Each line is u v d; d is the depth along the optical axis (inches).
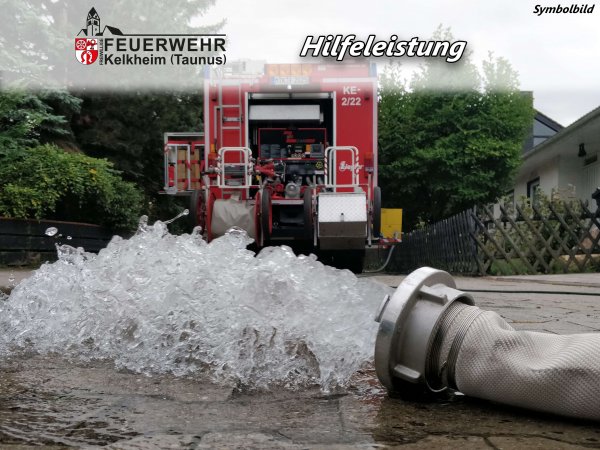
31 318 104.5
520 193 962.1
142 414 63.9
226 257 90.0
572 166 750.5
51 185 401.7
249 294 83.8
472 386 66.5
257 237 339.0
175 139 409.1
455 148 684.1
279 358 82.2
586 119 567.2
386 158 716.7
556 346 64.6
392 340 68.4
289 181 363.3
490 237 406.6
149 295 91.2
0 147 402.6
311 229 327.0
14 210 369.4
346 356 80.5
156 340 88.9
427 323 68.5
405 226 761.6
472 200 697.0
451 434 58.0
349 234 324.2
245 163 350.0
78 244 422.3
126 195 477.1
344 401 70.3
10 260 362.6
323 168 362.9
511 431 59.2
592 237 406.9
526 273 403.5
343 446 54.1
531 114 704.4
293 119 362.6
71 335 100.6
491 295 235.5
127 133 627.5
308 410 66.2
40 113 457.1
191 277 88.7
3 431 57.5
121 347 92.7
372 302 83.9
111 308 95.7
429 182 702.5
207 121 364.2
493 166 698.8
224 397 71.6
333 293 83.7
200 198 346.0
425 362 67.7
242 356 83.3
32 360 91.9
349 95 360.8
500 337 66.1
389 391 74.9
